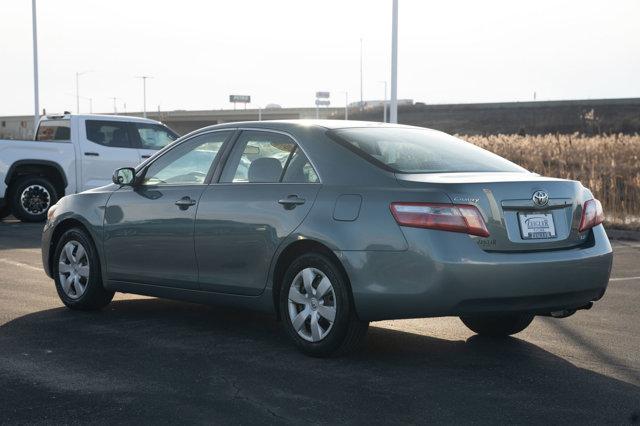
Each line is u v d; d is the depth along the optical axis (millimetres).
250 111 150625
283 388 5762
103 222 8125
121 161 18891
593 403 5488
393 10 27000
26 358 6539
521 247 6191
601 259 6516
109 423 5035
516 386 5859
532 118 111250
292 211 6660
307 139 6875
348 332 6406
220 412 5242
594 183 18953
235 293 7129
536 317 8414
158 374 6098
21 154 17875
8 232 16234
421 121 121188
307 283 6562
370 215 6230
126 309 8594
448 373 6184
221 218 7133
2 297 9219
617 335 7566
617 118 103000
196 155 7629
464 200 6039
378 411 5277
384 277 6133
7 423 5031
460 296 5980
